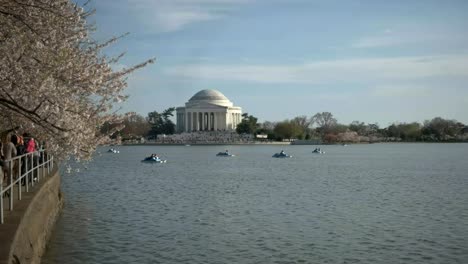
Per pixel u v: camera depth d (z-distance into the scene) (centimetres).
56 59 2958
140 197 6750
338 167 13438
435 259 3534
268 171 11950
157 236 4166
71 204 5972
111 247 3781
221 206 5931
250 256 3578
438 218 5119
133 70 3534
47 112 3002
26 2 2744
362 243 3975
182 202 6272
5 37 2803
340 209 5716
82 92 3234
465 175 10769
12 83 2839
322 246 3869
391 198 6744
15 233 2094
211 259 3494
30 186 3553
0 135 3609
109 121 3759
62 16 2814
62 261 3394
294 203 6212
